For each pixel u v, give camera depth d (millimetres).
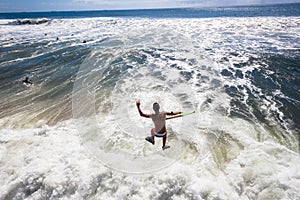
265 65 8055
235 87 6211
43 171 3094
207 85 5945
